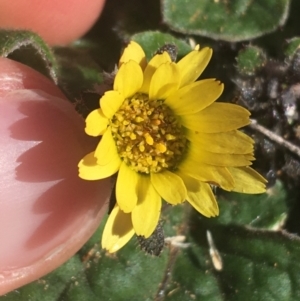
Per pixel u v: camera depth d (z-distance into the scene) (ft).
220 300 0.29
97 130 0.21
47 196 0.25
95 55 0.31
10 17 0.29
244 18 0.29
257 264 0.29
